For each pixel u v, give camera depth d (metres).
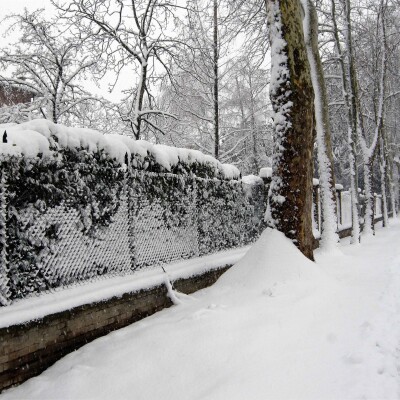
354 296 6.24
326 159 10.97
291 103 7.48
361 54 18.84
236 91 22.14
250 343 4.43
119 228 5.81
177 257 7.13
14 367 4.03
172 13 15.34
